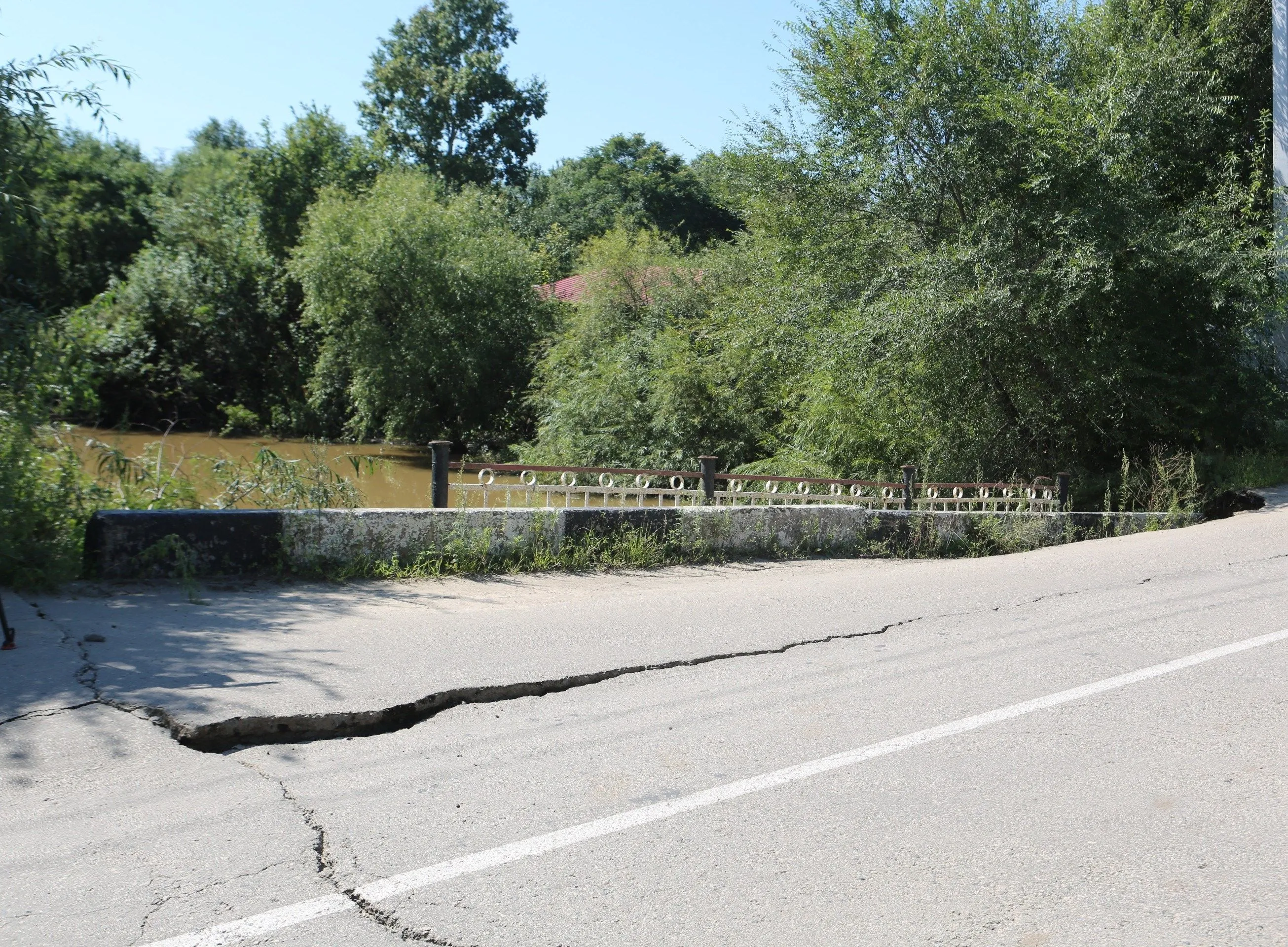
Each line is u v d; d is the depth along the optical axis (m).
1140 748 4.36
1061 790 3.92
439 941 2.83
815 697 5.09
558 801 3.77
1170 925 2.95
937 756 4.27
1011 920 2.98
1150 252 15.91
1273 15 19.09
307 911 2.96
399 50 50.62
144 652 5.35
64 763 3.95
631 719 4.73
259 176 36.47
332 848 3.35
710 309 26.09
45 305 8.60
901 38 17.30
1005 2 17.11
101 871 3.16
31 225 8.91
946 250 16.58
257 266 35.44
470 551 8.52
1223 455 17.42
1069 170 15.93
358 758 4.19
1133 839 3.50
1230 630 6.41
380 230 30.45
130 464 8.27
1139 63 16.48
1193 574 8.40
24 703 4.50
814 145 18.34
